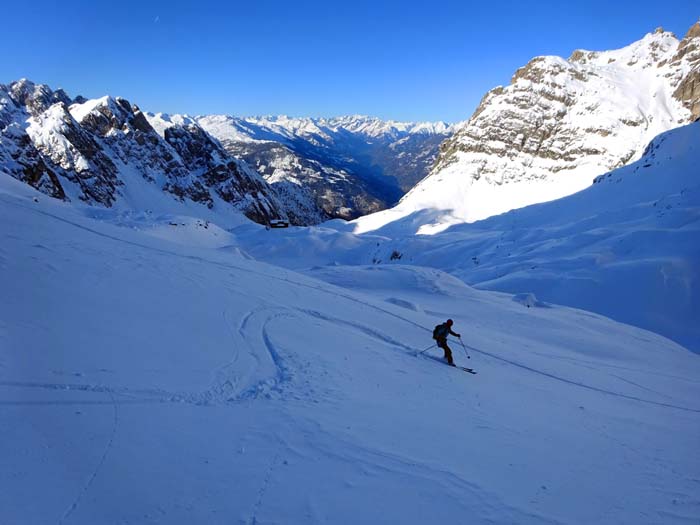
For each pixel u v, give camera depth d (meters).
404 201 178.00
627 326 28.78
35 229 16.95
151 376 7.82
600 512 5.91
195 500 4.82
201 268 17.83
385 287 33.59
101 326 9.58
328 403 8.04
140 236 22.19
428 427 7.83
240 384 8.29
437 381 11.17
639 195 81.31
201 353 9.46
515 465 6.92
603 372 17.06
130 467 5.21
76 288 11.57
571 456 7.77
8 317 8.84
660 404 13.71
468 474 6.28
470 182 166.62
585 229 63.56
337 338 12.98
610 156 157.38
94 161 172.50
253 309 13.92
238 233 113.94
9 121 180.25
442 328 13.41
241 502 4.89
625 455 8.30
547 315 28.31
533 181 162.50
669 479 7.43
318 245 97.94
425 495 5.55
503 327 23.94
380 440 6.88
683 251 41.50
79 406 6.40
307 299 17.33
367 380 9.91
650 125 162.88
